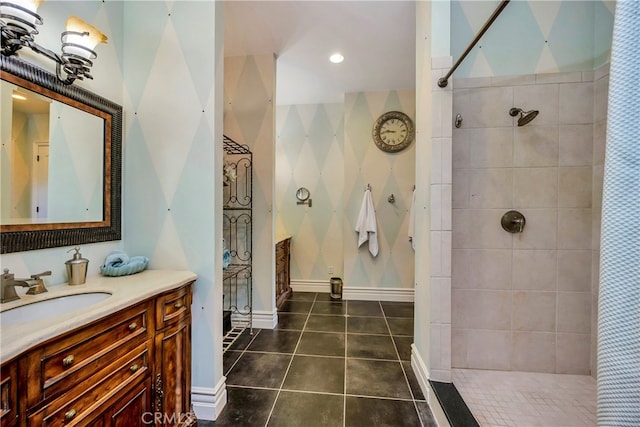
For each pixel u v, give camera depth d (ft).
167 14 5.04
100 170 4.57
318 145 12.94
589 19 5.60
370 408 5.02
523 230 5.77
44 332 2.40
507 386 5.32
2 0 2.86
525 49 5.74
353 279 11.62
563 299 5.71
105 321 3.06
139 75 5.08
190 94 5.00
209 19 4.98
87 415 2.83
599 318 2.01
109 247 4.77
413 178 11.32
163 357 3.98
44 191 3.73
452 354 5.96
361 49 8.55
